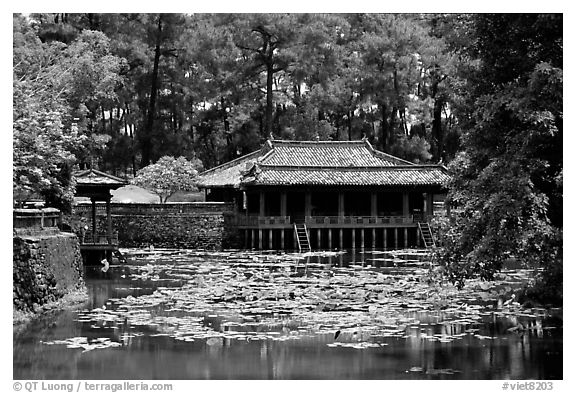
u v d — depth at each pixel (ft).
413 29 220.43
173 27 214.28
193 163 208.44
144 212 162.91
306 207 165.17
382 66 223.51
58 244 80.12
